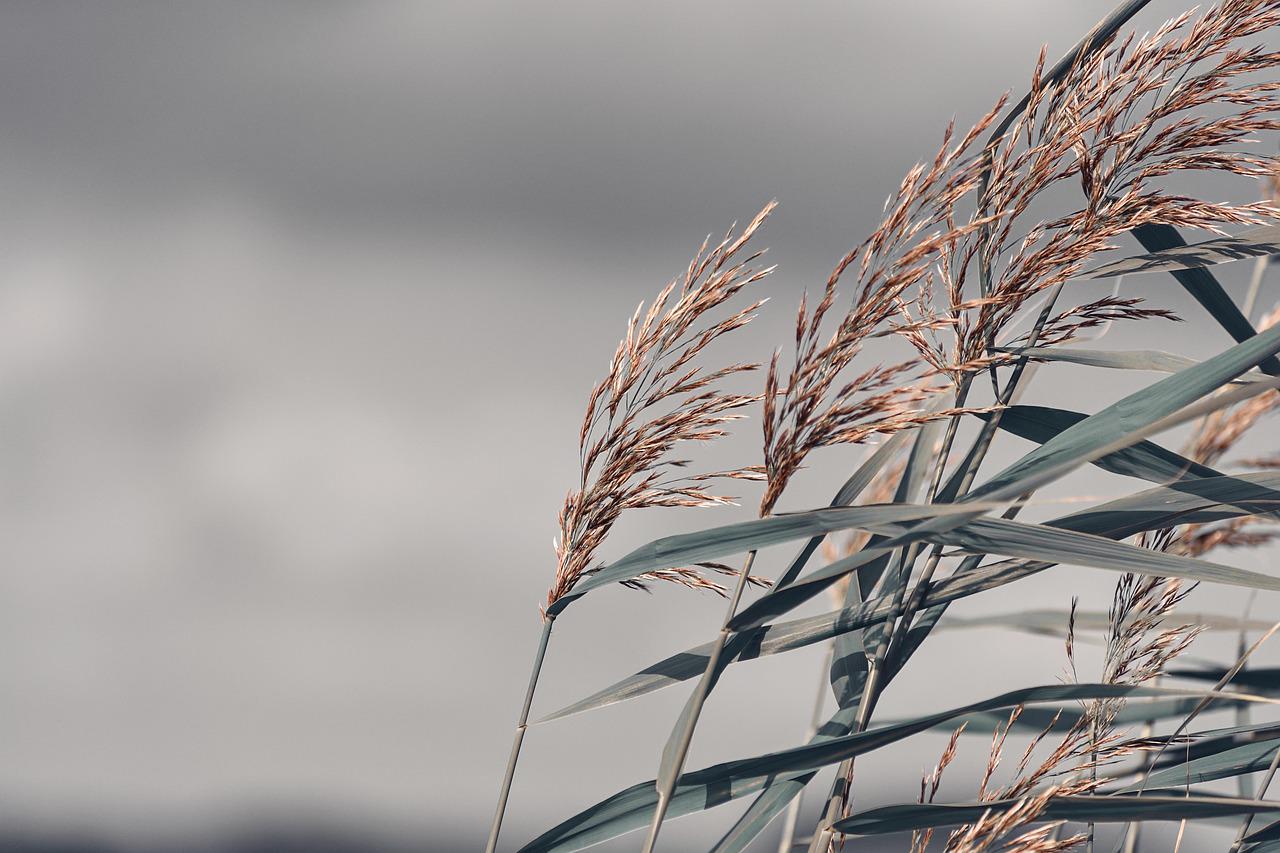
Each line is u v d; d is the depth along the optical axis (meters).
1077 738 2.14
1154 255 2.13
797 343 2.08
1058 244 2.09
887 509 2.06
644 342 2.11
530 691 2.15
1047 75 2.16
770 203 2.10
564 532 2.14
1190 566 2.07
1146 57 2.11
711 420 2.11
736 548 2.09
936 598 2.16
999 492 2.02
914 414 2.08
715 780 2.14
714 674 2.10
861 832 2.13
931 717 2.10
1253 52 2.09
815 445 2.08
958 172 2.09
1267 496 2.11
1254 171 2.10
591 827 2.15
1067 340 2.13
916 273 2.06
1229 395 1.96
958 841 2.10
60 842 7.82
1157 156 2.11
